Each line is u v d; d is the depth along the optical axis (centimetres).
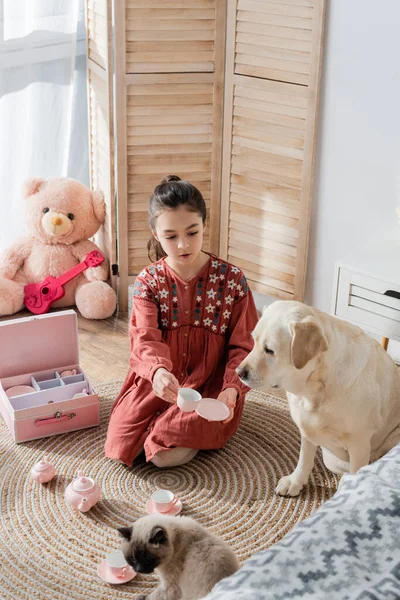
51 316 268
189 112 314
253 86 304
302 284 318
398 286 237
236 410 242
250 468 241
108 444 243
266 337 189
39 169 350
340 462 226
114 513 220
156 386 218
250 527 215
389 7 264
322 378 195
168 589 168
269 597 115
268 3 289
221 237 337
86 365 299
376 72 275
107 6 294
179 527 167
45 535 211
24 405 257
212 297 240
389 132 278
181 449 238
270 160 309
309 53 285
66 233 332
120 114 308
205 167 324
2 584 193
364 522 131
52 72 336
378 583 118
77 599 189
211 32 305
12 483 231
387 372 207
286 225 313
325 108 293
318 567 121
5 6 312
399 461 152
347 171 296
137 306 238
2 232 349
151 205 226
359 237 301
